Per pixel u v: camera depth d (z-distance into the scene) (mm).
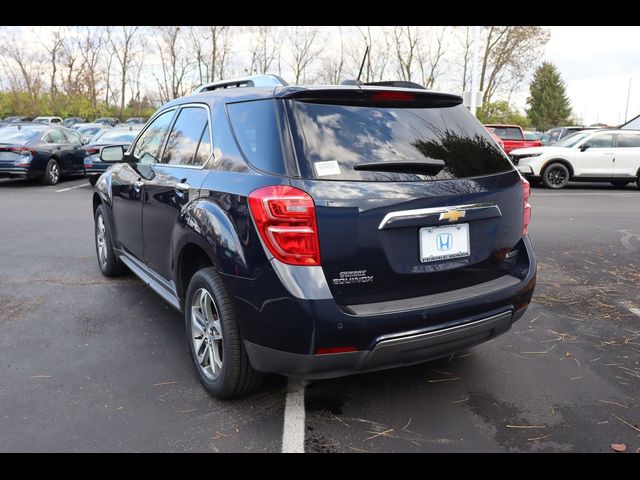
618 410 3064
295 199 2463
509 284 3002
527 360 3709
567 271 5996
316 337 2477
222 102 3248
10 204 10336
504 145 18781
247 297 2633
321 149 2609
